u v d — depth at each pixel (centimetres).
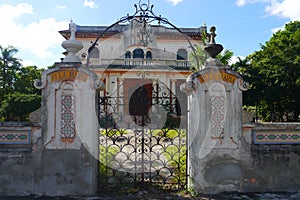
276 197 581
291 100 2055
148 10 669
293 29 2800
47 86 597
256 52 2425
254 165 619
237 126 618
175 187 636
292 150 625
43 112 595
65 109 596
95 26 2822
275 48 2192
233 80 620
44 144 592
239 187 612
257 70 2134
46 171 590
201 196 587
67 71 595
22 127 591
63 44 617
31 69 3297
